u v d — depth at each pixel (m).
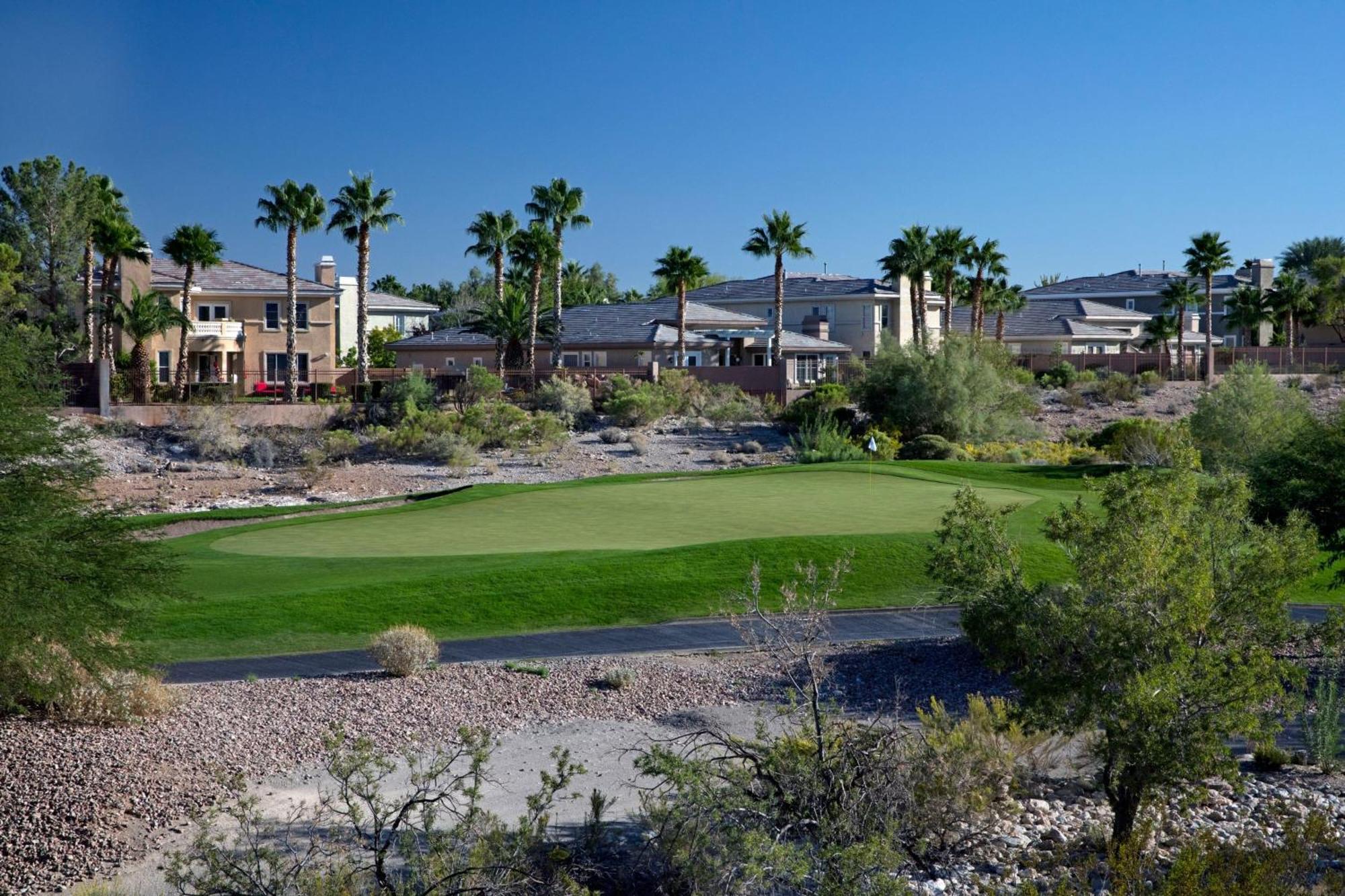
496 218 69.69
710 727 14.41
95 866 10.31
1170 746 9.42
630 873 9.45
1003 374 54.22
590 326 73.25
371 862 9.73
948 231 74.56
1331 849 9.45
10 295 52.94
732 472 36.38
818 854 8.94
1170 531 10.52
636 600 20.89
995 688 16.05
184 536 26.73
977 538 13.05
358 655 18.00
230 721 14.34
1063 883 8.20
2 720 13.93
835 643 18.75
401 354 75.88
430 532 26.67
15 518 13.29
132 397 53.94
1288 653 16.89
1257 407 39.66
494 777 12.52
